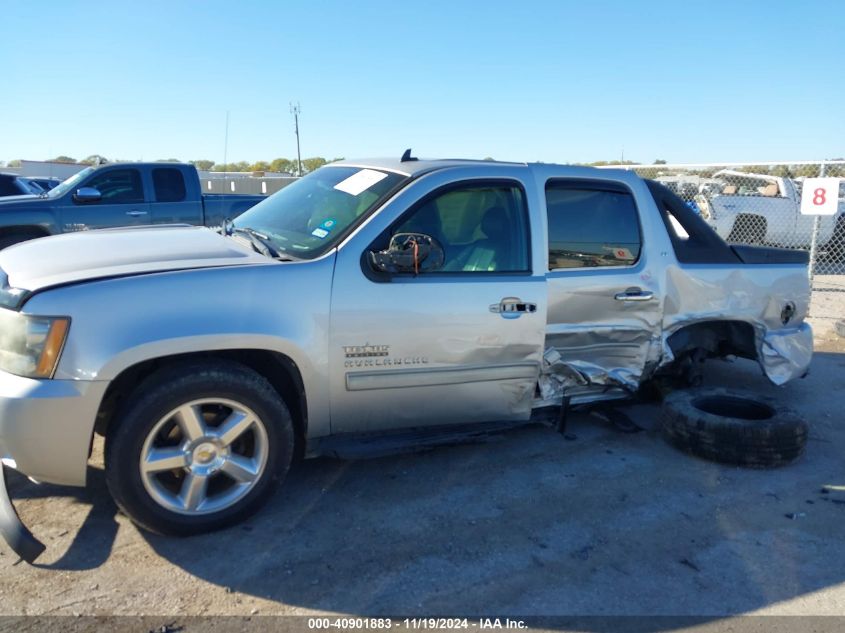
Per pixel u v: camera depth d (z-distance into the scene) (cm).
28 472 314
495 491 401
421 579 314
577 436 488
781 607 304
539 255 423
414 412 397
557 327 430
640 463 448
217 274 339
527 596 305
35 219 955
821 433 515
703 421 451
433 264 376
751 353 535
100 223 1009
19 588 295
